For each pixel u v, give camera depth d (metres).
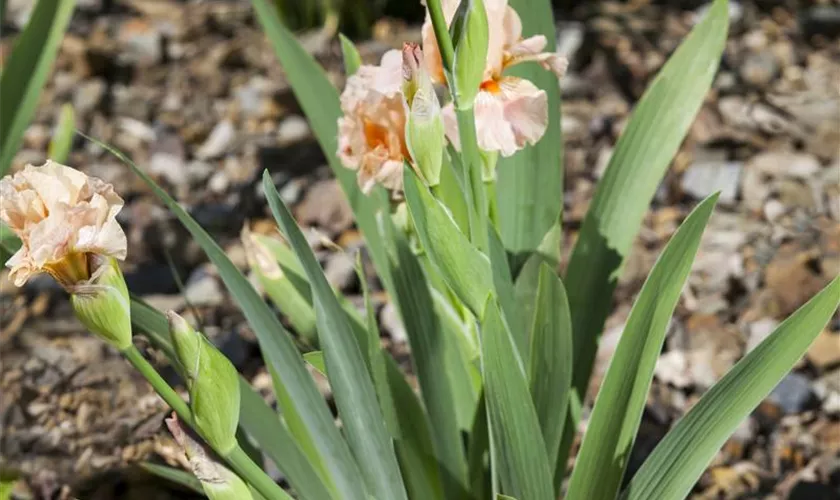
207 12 2.66
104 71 2.39
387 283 1.17
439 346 1.08
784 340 1.00
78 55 2.37
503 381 0.97
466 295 0.96
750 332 1.58
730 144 2.02
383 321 1.65
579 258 1.14
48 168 0.89
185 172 2.09
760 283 1.68
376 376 1.04
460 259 0.95
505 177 1.14
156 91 2.35
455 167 1.02
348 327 0.99
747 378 1.01
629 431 1.04
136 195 2.00
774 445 1.40
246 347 1.60
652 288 1.03
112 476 1.31
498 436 0.99
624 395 1.04
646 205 1.13
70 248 0.89
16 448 1.31
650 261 1.72
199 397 0.91
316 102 1.20
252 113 2.28
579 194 1.93
